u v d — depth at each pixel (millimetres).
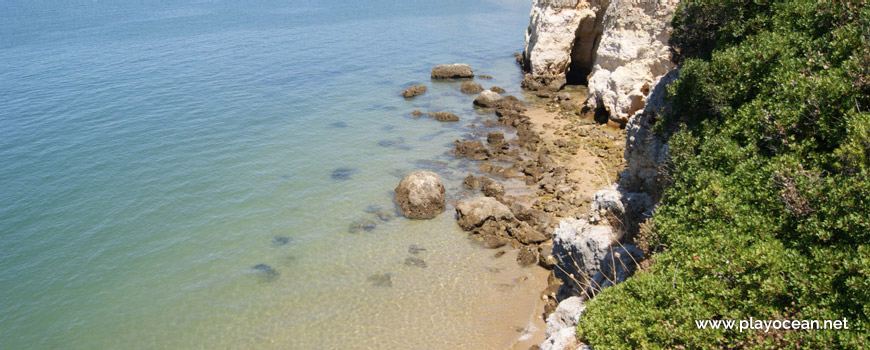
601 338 15977
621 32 51438
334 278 30219
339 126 53844
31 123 53688
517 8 147000
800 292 14125
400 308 27656
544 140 48750
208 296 29078
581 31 70250
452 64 76875
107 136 50594
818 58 19453
